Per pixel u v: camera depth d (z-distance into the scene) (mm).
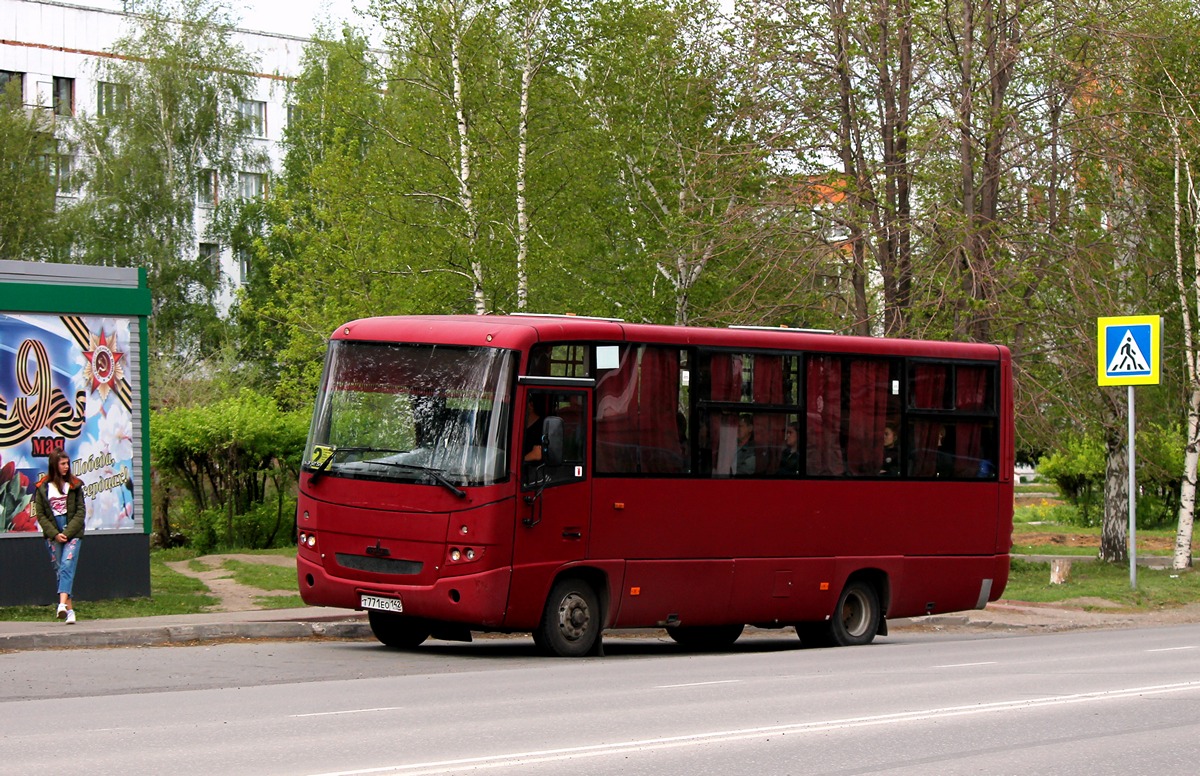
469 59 36781
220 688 12953
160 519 36031
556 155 37344
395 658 16172
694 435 17969
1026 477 91125
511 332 16359
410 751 9055
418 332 16797
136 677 13664
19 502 19547
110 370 20516
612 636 22406
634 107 37312
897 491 20172
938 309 27578
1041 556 38656
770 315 29156
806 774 8523
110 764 8477
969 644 20062
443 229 35656
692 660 16828
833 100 30266
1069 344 29547
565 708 11477
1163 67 32531
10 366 19531
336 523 16578
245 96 66500
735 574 18312
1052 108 30391
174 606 20562
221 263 77000
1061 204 30344
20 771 8211
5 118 59812
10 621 18250
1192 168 33500
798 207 29000
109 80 64312
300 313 45000
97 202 61719
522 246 35344
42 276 19906
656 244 35250
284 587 24109
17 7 78375
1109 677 14391
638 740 9688
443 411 16344
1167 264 33719
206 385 52156
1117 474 37000
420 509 16078
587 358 16953
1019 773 8742
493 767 8477
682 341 17906
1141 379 27422
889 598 20156
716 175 30797
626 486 17219
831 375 19500
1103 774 8773
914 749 9562
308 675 14188
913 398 20438
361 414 16781
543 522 16391
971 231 27672
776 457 18844
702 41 32906
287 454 34031
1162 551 42219
